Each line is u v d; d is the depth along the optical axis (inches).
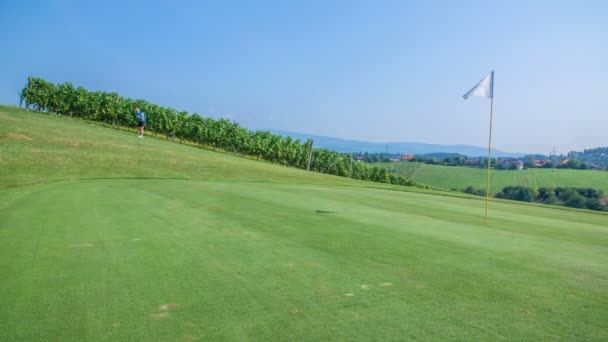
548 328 171.3
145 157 1132.5
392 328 166.7
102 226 349.1
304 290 209.3
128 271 231.5
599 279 249.6
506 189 4205.2
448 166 6107.3
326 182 1212.5
